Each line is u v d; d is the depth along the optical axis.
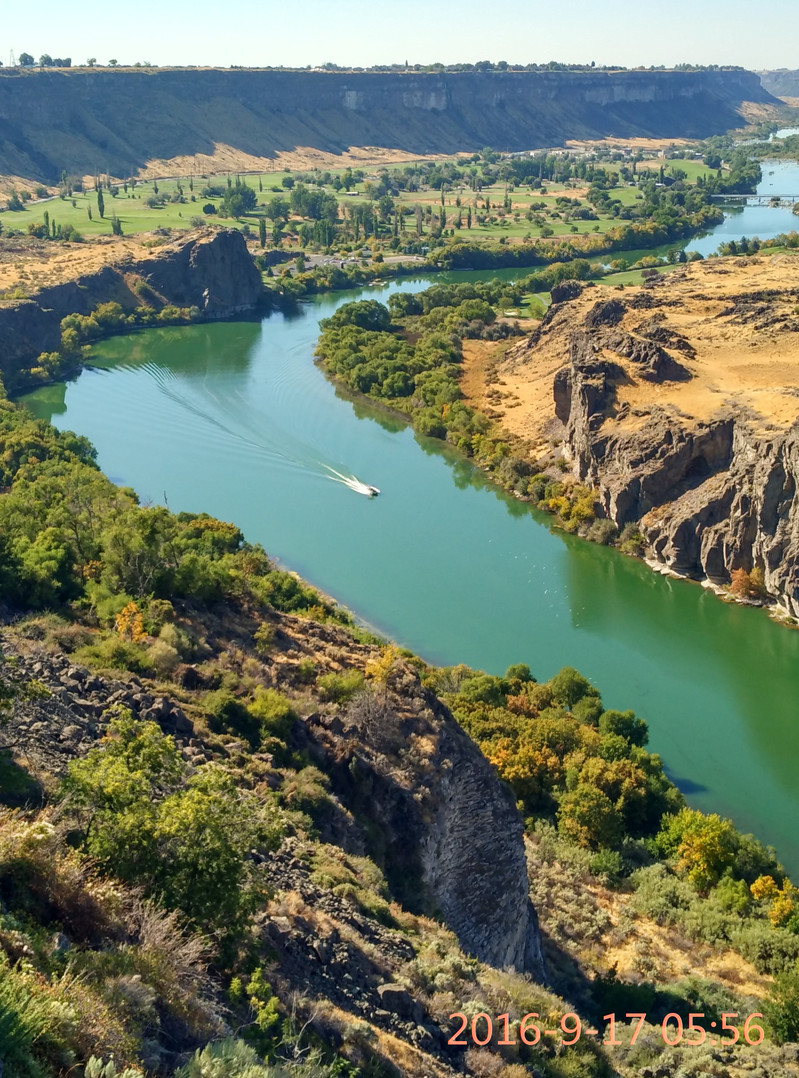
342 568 102.62
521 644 90.00
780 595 95.81
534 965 45.62
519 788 62.03
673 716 79.75
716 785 71.25
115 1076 15.34
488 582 101.25
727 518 101.69
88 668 42.44
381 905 33.03
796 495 93.69
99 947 20.14
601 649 89.69
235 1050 18.52
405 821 41.19
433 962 30.86
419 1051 25.00
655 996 45.34
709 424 108.00
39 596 54.00
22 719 31.53
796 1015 43.16
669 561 104.62
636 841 59.62
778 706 81.44
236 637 55.31
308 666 51.50
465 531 113.06
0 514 72.69
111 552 59.53
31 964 17.45
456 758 46.41
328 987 25.66
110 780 24.44
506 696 73.44
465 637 90.50
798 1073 39.69
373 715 45.97
